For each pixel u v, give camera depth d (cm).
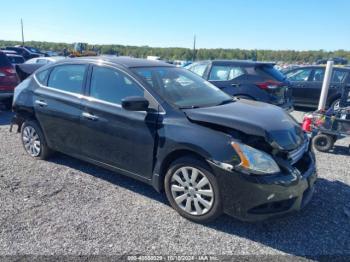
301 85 1057
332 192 423
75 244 299
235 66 812
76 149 446
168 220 345
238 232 328
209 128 329
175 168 348
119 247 297
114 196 396
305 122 626
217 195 321
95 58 442
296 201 324
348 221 353
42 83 488
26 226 325
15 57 1612
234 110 368
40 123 486
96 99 416
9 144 595
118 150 395
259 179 301
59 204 371
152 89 376
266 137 316
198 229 331
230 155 310
